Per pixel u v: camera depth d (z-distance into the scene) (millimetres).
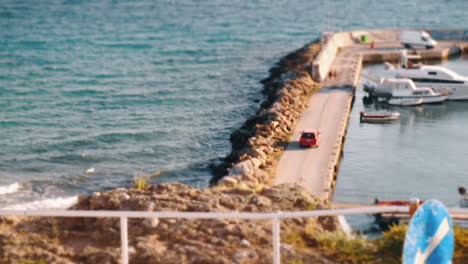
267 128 70062
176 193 32438
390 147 69688
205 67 129625
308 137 63469
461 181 58281
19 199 55531
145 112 91875
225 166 63344
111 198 30359
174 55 145375
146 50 153625
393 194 54562
